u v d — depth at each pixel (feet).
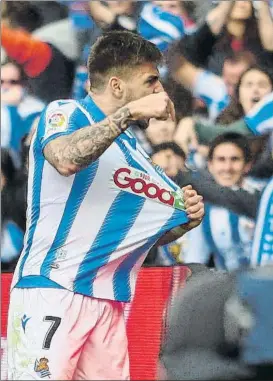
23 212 33.24
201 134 33.91
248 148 33.78
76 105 24.20
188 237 33.27
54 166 22.26
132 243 24.95
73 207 24.22
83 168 21.99
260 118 33.91
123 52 24.67
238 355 29.40
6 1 34.68
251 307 29.89
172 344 30.17
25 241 25.08
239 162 33.71
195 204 25.76
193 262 33.06
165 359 30.01
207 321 29.89
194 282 31.17
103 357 24.85
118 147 24.79
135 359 30.45
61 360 23.59
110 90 24.67
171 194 25.63
